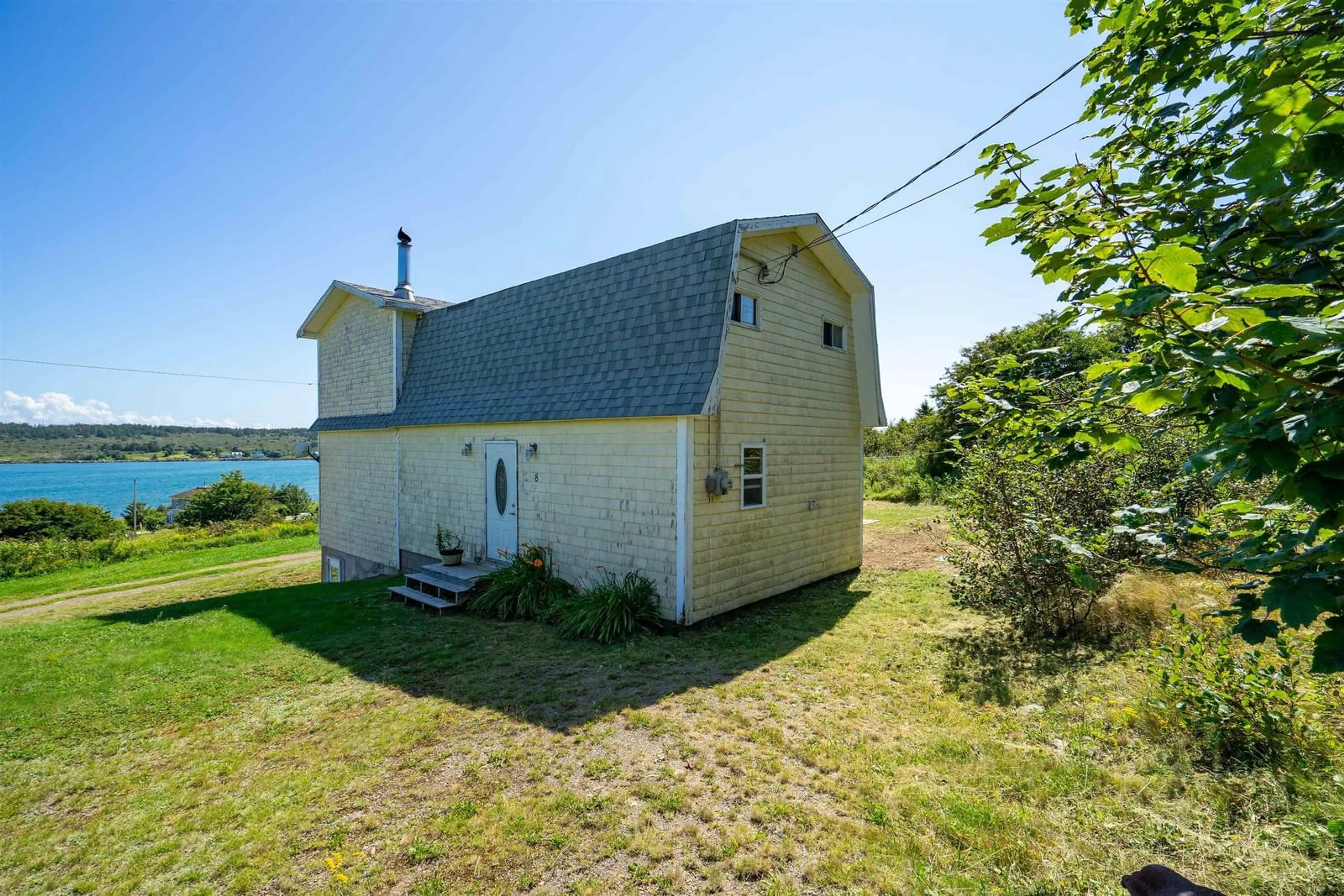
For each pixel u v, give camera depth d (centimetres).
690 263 799
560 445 894
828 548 1009
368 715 513
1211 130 238
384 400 1320
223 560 1900
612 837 331
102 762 446
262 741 473
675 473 740
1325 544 158
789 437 915
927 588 915
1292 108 136
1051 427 272
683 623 731
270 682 605
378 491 1323
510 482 987
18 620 1054
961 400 343
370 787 394
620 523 806
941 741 418
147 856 333
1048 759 379
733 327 796
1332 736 325
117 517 4428
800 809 348
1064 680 501
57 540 2289
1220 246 208
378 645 715
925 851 302
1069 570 305
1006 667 554
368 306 1377
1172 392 171
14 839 354
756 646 663
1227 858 268
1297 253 199
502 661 640
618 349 845
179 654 706
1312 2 202
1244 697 353
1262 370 151
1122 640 564
